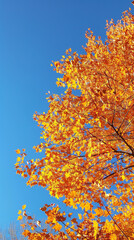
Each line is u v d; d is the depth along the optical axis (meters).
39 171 7.52
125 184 7.51
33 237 6.08
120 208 7.04
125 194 7.75
